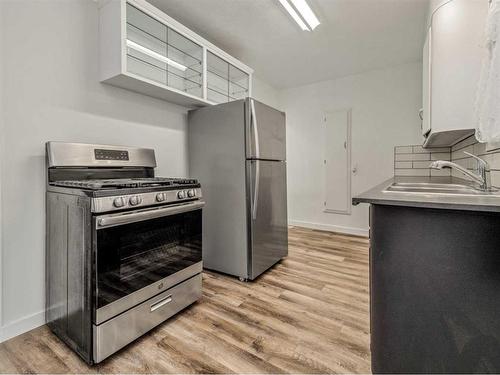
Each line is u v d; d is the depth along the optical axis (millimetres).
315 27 2561
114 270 1354
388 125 3615
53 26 1662
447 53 1633
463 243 959
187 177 2641
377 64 3484
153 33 2146
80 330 1345
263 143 2408
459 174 2490
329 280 2303
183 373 1247
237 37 2738
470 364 957
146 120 2260
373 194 1206
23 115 1533
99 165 1812
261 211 2383
